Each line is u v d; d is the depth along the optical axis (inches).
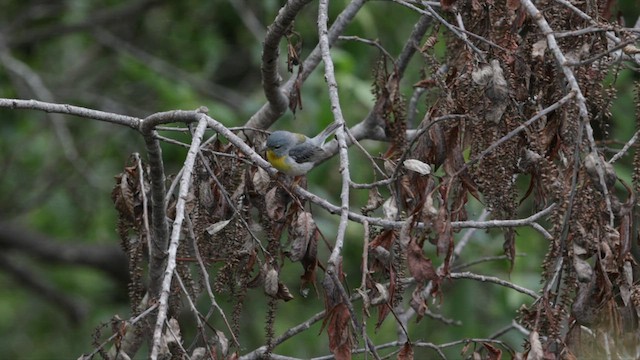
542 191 306.0
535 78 307.7
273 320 312.2
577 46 301.0
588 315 276.8
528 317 294.8
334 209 300.5
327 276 284.5
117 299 903.1
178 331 297.1
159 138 340.2
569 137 287.1
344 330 285.1
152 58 777.6
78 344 853.8
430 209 278.4
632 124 620.7
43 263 928.9
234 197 328.5
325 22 332.8
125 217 354.0
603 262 271.3
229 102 733.9
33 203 857.5
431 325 629.9
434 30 352.8
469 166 297.3
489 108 293.7
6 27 825.5
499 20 314.5
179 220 279.6
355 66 658.2
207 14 802.2
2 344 881.5
